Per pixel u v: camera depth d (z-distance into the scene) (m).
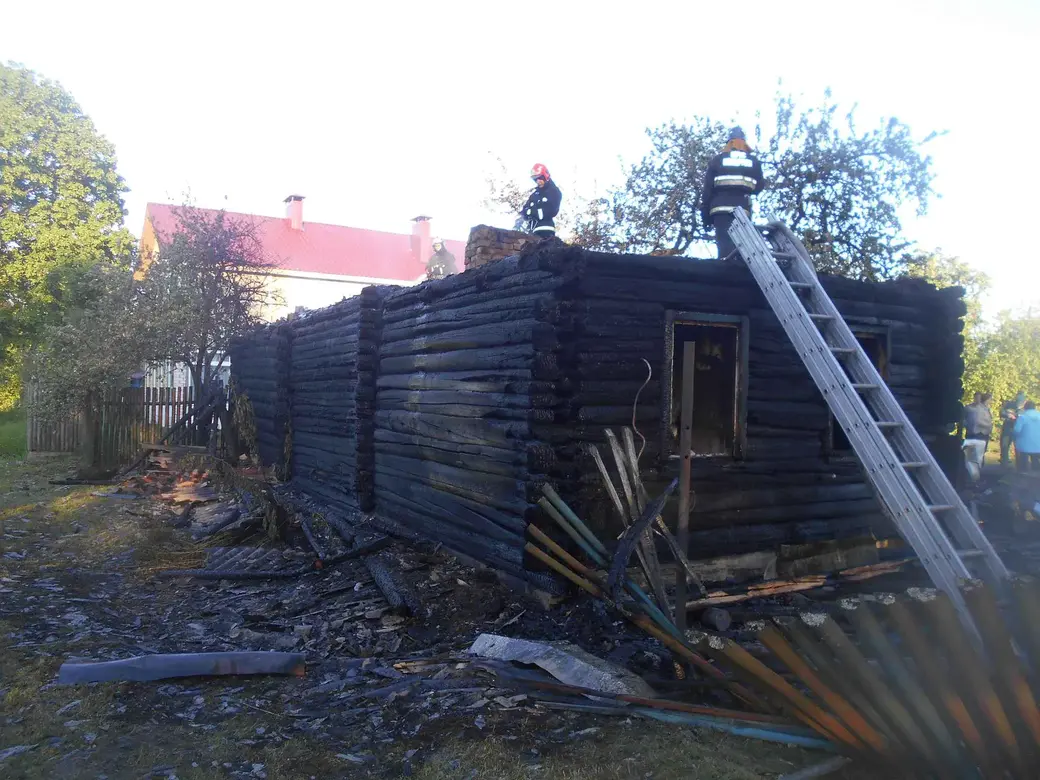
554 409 6.46
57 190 30.23
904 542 8.44
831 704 3.48
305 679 5.09
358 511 9.95
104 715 4.46
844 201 15.45
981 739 3.21
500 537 6.87
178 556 8.47
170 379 22.06
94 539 9.26
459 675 5.00
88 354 15.17
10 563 8.07
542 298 6.40
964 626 3.77
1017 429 12.68
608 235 17.12
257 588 7.30
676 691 4.62
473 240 9.64
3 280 28.81
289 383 13.36
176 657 5.09
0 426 25.73
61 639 5.83
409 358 8.91
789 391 7.59
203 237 16.81
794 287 6.72
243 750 4.05
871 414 6.03
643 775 3.65
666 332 6.86
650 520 5.27
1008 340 20.27
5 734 4.21
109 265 17.41
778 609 6.27
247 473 13.66
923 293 8.55
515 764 3.80
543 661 4.94
